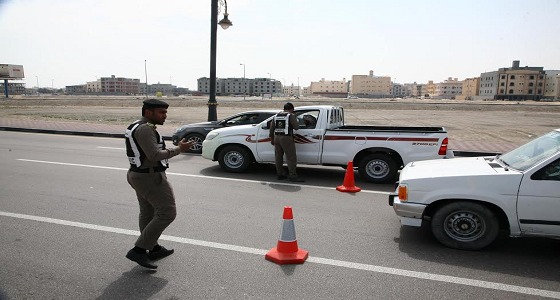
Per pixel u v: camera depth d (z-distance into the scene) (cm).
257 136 890
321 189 765
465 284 379
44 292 351
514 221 438
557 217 422
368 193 737
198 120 2595
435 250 462
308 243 480
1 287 359
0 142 1414
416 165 558
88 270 395
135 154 374
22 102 6016
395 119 3077
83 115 3070
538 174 428
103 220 546
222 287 366
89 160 1045
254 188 763
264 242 478
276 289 364
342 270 406
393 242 488
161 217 387
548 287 375
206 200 668
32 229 507
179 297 347
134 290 358
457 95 17388
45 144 1371
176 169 954
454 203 460
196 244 469
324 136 846
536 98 13462
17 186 738
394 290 366
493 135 1891
